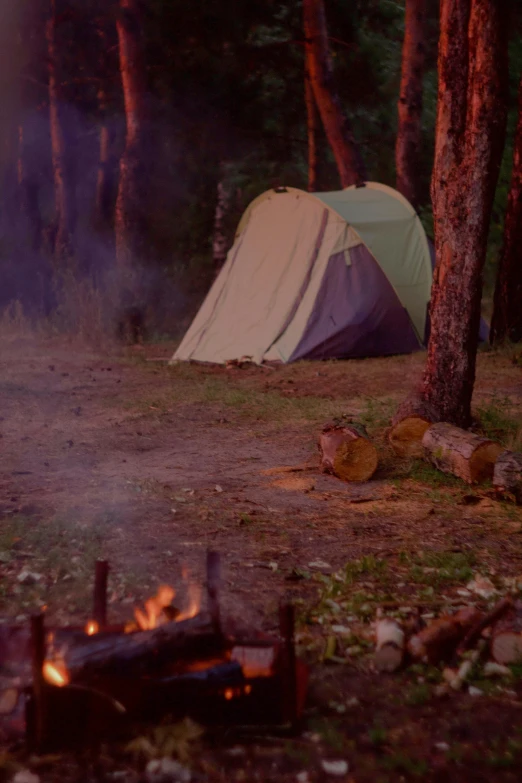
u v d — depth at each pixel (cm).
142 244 1944
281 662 362
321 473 832
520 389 1210
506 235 1614
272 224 1698
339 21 2306
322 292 1584
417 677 418
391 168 2669
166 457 901
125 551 596
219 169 2392
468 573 555
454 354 902
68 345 1845
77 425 1055
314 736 361
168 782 329
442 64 880
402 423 877
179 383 1361
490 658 434
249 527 658
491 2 844
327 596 513
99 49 2472
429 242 1717
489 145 871
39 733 345
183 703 360
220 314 1691
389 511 710
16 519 650
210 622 378
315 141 2352
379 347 1581
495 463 749
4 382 1341
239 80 2248
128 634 379
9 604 499
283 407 1136
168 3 2130
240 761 344
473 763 343
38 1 2386
